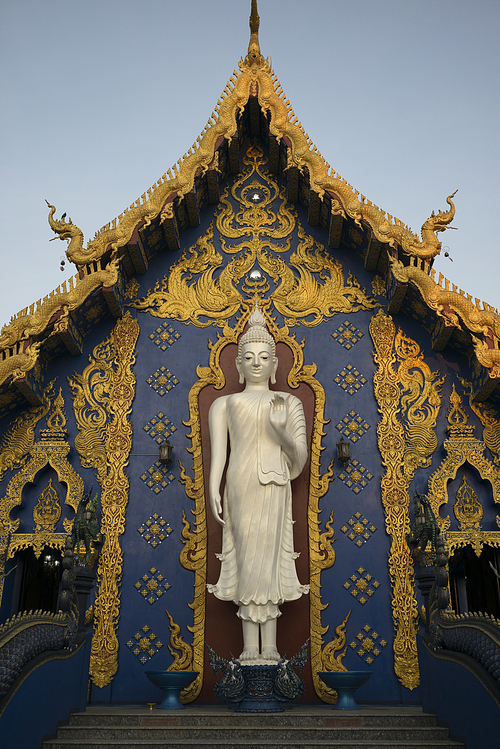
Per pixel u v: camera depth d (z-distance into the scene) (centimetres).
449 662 704
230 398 968
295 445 914
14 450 999
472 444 985
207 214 1184
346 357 1073
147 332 1095
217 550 955
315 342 1085
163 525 970
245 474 899
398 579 926
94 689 879
